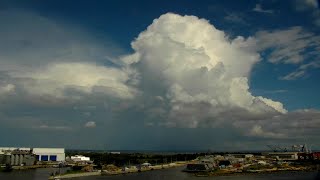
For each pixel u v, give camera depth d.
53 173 130.75
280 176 135.38
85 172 143.38
